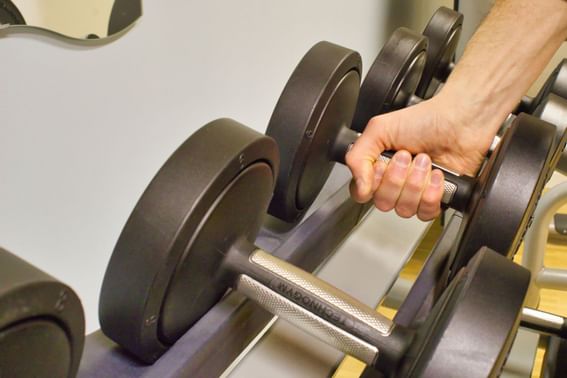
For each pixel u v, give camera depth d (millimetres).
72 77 732
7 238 711
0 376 323
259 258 606
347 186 908
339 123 810
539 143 680
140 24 813
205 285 590
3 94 649
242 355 670
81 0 699
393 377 558
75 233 818
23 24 638
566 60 1068
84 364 567
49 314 340
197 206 515
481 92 800
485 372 436
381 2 1723
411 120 810
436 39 1225
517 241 704
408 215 803
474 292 480
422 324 588
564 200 1016
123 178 884
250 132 582
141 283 512
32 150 708
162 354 584
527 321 885
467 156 833
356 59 783
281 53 1231
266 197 650
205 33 960
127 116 853
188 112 991
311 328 591
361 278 825
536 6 780
